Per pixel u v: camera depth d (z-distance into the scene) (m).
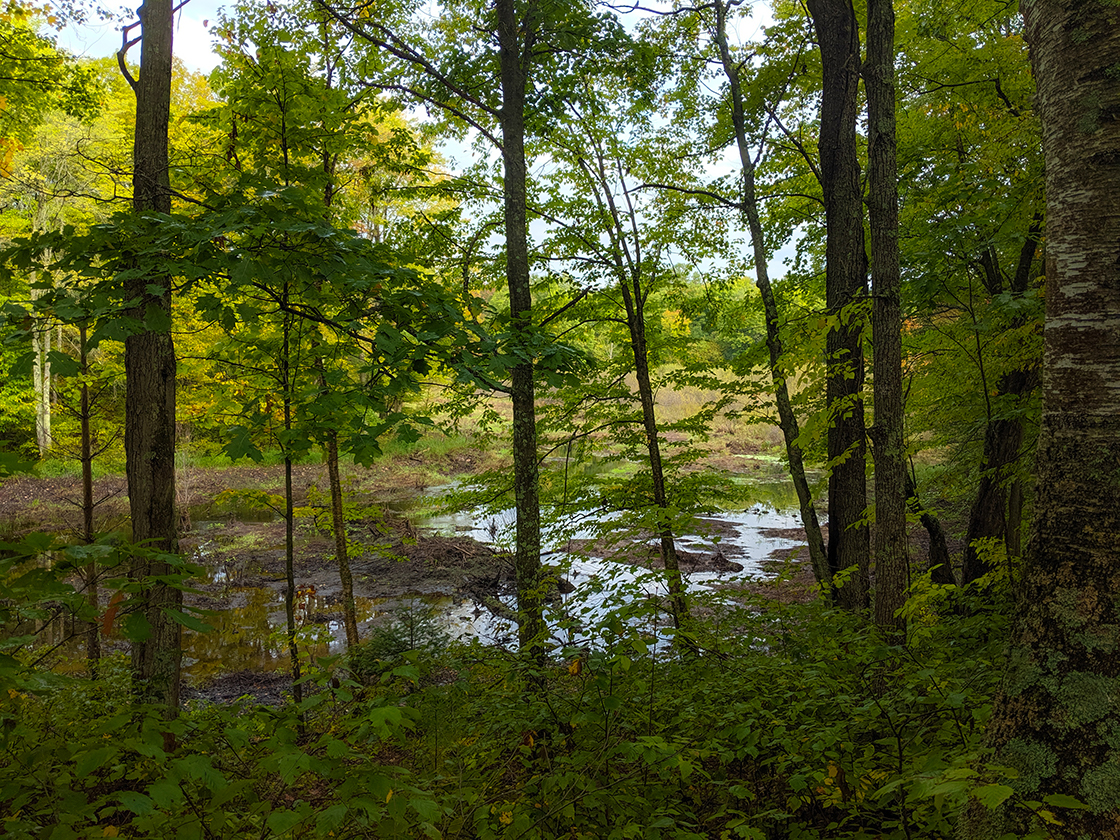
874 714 2.86
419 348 4.08
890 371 5.00
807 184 10.02
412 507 21.80
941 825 2.32
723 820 2.98
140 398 4.95
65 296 3.57
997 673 3.05
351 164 9.02
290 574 6.95
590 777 2.89
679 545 16.91
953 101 9.02
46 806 1.85
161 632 4.83
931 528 10.02
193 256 3.62
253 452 4.55
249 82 6.52
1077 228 2.18
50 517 17.09
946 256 7.18
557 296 9.88
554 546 8.93
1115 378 2.08
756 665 3.95
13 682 1.80
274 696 8.75
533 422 7.26
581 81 8.62
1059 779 1.96
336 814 1.71
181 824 1.90
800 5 9.07
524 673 4.07
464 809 2.83
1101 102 2.14
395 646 7.39
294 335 6.98
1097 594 2.03
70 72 10.32
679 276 10.18
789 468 8.45
